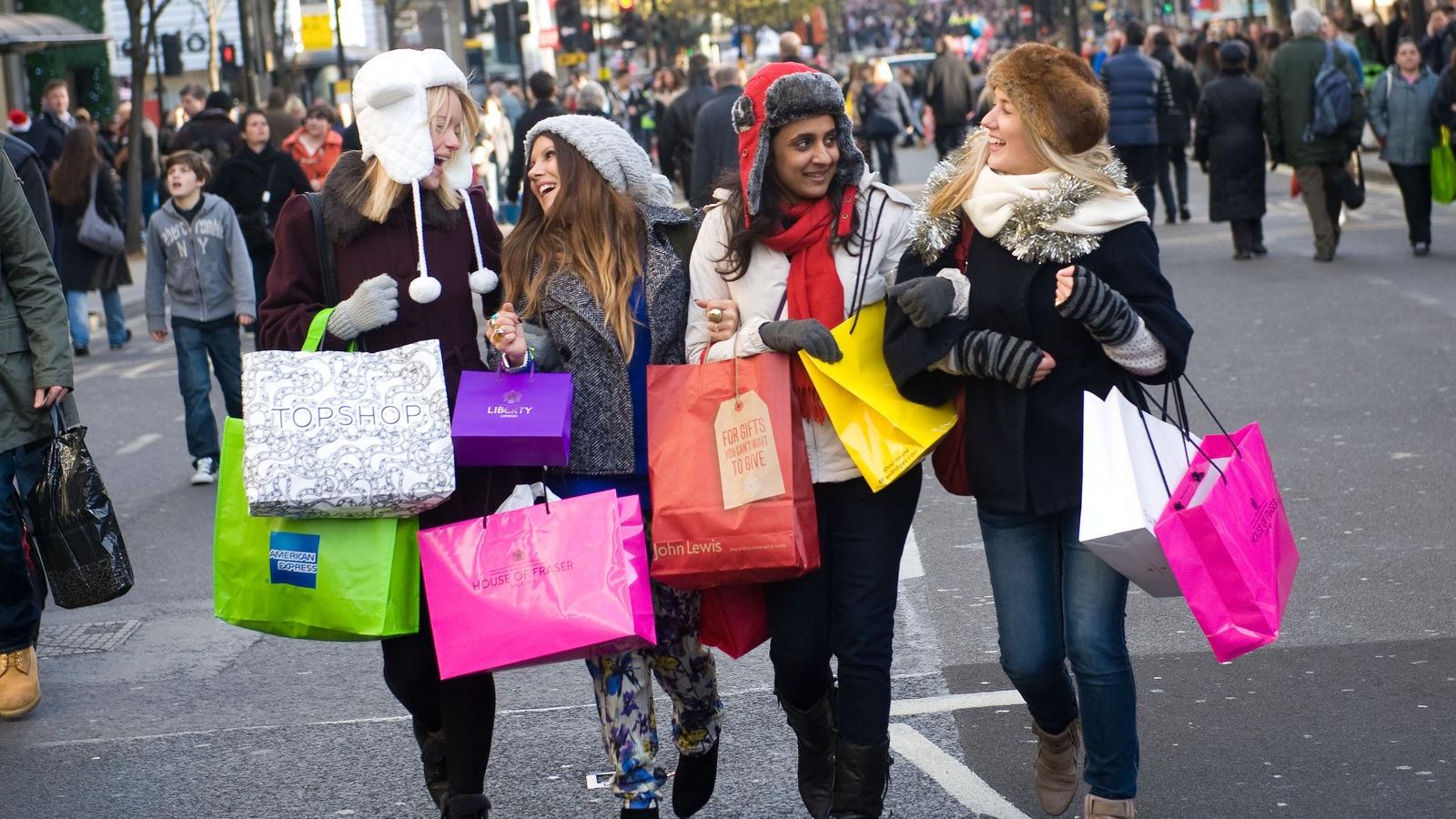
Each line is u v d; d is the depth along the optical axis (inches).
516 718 432.5
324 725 439.5
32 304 441.4
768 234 321.4
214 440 792.9
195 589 602.5
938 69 2121.1
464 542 310.7
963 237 320.2
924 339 308.0
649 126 2994.6
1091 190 307.3
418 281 326.0
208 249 781.9
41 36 1961.1
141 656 521.0
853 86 2613.2
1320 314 980.6
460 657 306.7
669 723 421.4
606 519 308.3
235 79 2586.1
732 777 379.9
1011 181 309.6
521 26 2664.9
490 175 2137.1
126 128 2190.0
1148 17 4375.0
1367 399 751.7
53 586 427.2
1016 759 378.9
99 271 1296.8
